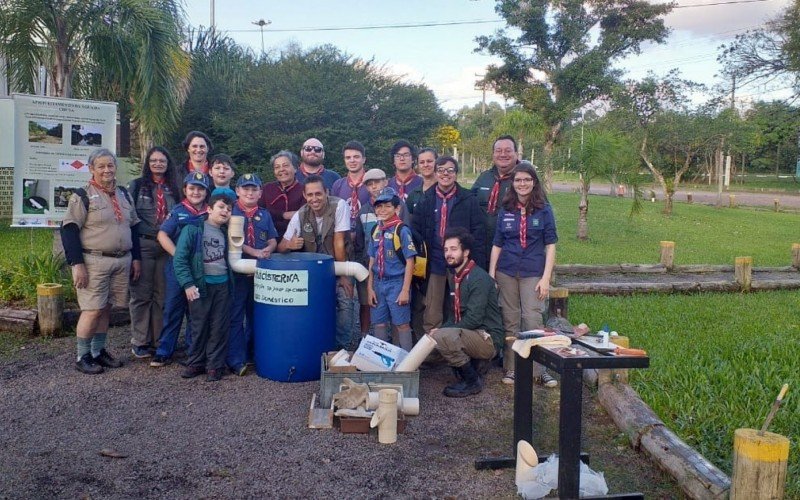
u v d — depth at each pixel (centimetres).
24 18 1120
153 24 1181
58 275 830
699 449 466
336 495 399
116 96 1334
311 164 732
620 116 3095
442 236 612
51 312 729
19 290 816
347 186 720
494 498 400
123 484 408
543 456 432
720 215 2597
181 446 462
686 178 5612
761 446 323
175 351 675
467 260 568
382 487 411
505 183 648
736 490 332
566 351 385
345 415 486
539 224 589
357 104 2298
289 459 445
